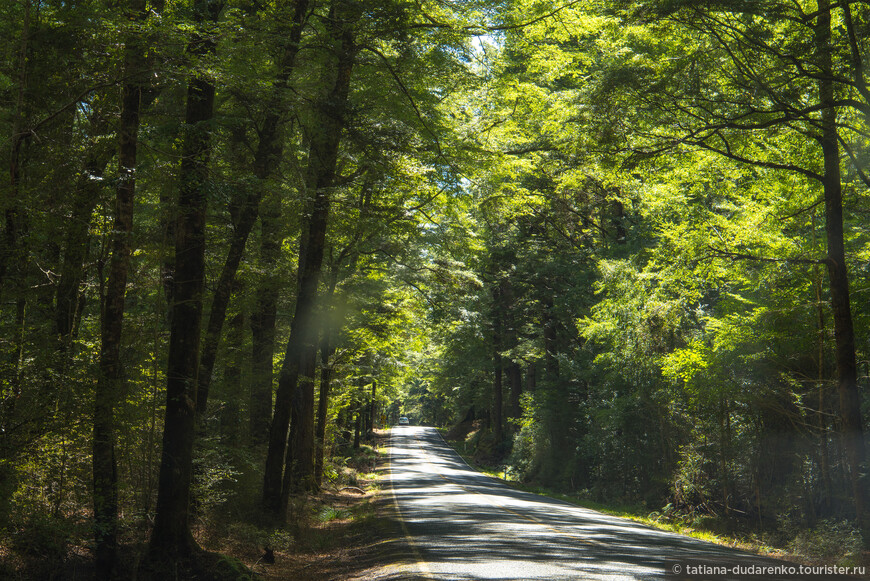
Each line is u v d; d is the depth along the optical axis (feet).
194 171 32.86
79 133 31.19
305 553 46.70
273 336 65.82
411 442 256.73
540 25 55.72
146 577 31.42
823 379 58.08
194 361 35.27
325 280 70.74
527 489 118.52
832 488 57.62
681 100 55.06
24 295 28.60
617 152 59.47
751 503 67.21
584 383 125.18
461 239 82.99
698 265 70.69
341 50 44.11
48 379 28.07
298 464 74.84
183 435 34.30
